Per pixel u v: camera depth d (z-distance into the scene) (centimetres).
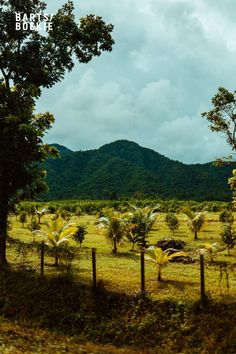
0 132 2123
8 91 2241
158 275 1883
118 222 2995
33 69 2231
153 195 14262
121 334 1491
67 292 1756
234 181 3338
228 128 3177
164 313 1534
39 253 2714
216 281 1881
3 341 1316
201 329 1431
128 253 2978
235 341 1343
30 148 2161
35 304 1745
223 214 5031
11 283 1920
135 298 1634
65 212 6594
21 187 2308
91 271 2073
